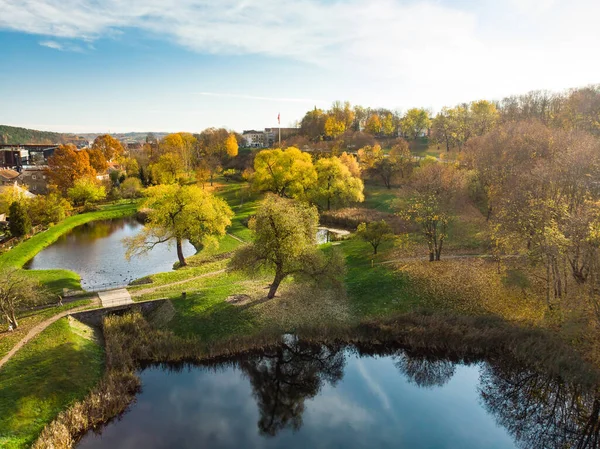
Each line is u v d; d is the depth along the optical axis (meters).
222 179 137.12
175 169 114.62
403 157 98.81
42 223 81.44
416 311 39.53
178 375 33.00
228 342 35.69
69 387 28.91
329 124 142.88
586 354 31.94
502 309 38.75
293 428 26.58
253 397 30.41
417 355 35.69
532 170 44.75
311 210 43.31
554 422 27.50
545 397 30.02
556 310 35.62
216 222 55.78
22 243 68.12
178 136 158.62
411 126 140.38
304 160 90.19
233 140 148.50
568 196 41.41
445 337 35.66
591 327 32.78
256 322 38.75
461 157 76.62
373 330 37.41
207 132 191.00
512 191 45.94
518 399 29.97
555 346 32.72
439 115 123.25
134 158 149.00
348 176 83.56
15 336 34.34
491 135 66.12
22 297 39.59
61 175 106.75
